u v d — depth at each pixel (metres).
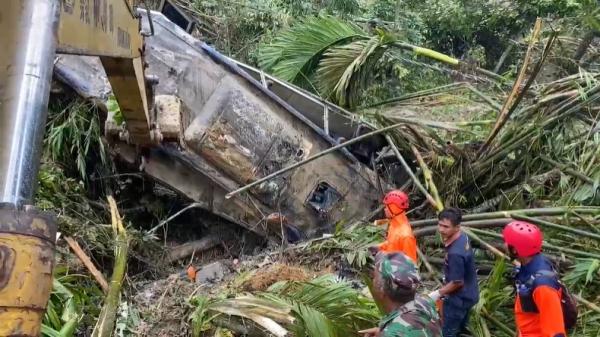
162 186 6.68
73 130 6.18
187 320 4.45
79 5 2.15
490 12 13.76
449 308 4.20
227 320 4.22
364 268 5.61
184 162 6.38
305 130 7.25
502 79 9.31
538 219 5.66
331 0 12.32
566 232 5.59
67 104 6.38
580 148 6.62
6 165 1.27
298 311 3.99
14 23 1.50
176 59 6.53
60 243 5.16
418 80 10.91
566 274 5.16
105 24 2.70
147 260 6.07
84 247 5.29
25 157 1.29
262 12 11.15
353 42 8.69
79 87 6.20
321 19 8.89
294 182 7.11
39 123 1.37
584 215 5.80
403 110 9.42
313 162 7.25
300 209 7.18
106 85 6.29
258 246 7.05
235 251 6.99
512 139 6.72
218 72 6.77
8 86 1.41
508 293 5.01
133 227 6.52
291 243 7.00
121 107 4.57
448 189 6.77
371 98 9.84
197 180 6.63
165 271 6.21
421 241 6.18
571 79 6.99
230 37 11.09
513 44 13.20
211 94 6.68
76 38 2.10
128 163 6.26
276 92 8.10
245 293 4.49
